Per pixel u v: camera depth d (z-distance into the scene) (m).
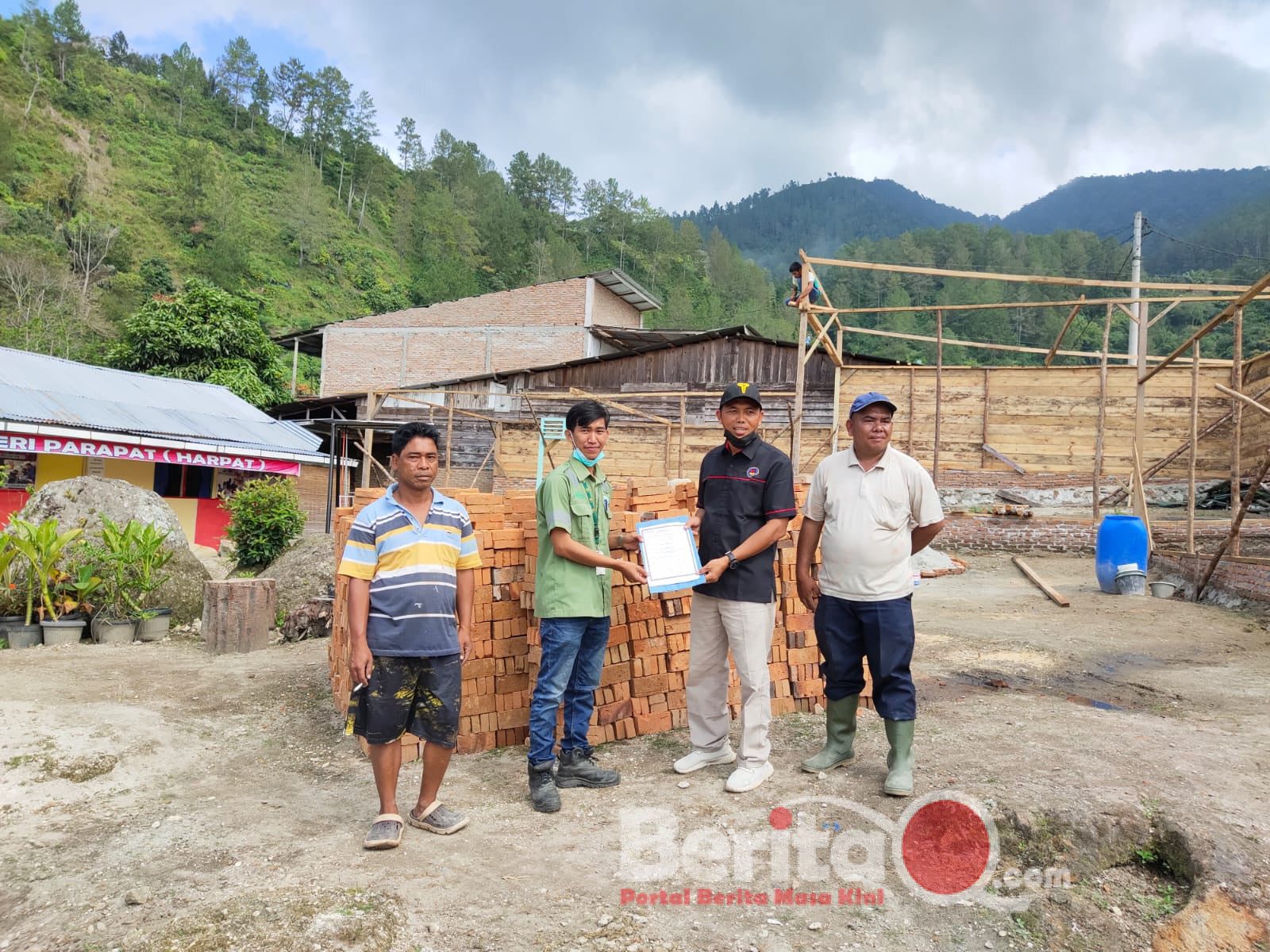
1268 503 13.68
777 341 18.72
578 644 3.88
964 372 15.57
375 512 3.38
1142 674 6.02
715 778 4.01
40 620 8.21
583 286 26.58
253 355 28.39
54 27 99.81
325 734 5.10
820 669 5.26
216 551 18.11
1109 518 10.10
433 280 81.50
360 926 2.64
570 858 3.23
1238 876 2.98
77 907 2.84
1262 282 8.24
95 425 15.88
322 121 114.44
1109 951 2.73
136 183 76.44
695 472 19.16
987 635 7.31
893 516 3.80
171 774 4.37
